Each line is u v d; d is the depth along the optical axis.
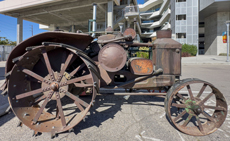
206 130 2.14
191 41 26.25
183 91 4.61
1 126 2.29
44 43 1.86
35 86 2.56
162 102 3.43
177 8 26.69
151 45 2.83
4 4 17.97
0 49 22.77
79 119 2.04
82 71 2.60
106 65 2.36
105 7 16.34
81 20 22.44
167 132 2.14
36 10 18.09
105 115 2.71
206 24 32.25
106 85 2.67
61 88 2.08
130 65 2.60
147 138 2.00
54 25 24.92
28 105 2.36
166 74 2.66
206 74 8.12
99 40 2.70
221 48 28.56
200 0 27.45
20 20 20.06
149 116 2.67
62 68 2.09
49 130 2.06
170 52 2.64
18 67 2.06
